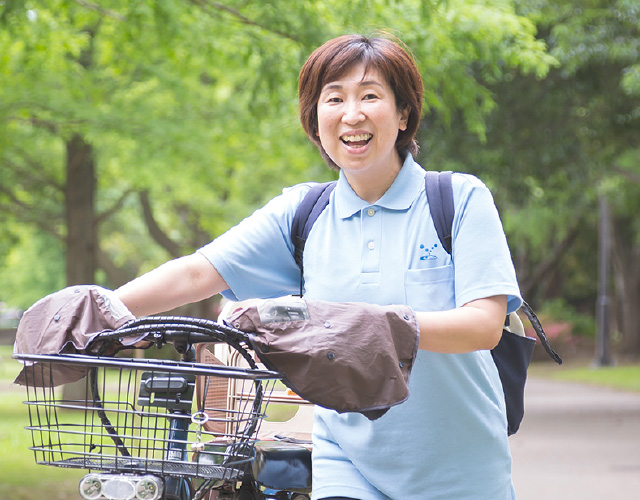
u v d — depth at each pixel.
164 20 11.95
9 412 21.17
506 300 3.64
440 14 12.30
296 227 4.04
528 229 45.72
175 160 19.55
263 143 21.19
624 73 21.08
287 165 29.02
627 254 53.41
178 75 18.78
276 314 3.12
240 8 12.97
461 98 12.96
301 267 4.07
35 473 12.58
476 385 3.83
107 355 3.34
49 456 3.27
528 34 13.91
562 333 51.88
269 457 4.28
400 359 3.21
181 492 3.40
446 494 3.80
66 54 18.20
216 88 20.48
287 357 3.09
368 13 11.70
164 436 3.33
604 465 14.49
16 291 52.03
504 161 21.34
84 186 22.11
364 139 3.78
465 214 3.75
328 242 3.96
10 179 24.00
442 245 3.79
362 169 3.80
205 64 18.36
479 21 12.91
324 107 3.83
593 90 21.83
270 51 12.64
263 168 28.80
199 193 24.84
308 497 4.44
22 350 3.38
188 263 3.97
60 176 23.92
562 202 33.03
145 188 22.98
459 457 3.80
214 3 12.46
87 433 3.21
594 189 36.91
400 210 3.86
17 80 17.50
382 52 3.79
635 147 25.34
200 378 5.11
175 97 19.31
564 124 22.17
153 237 32.12
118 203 23.45
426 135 21.08
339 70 3.78
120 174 22.77
